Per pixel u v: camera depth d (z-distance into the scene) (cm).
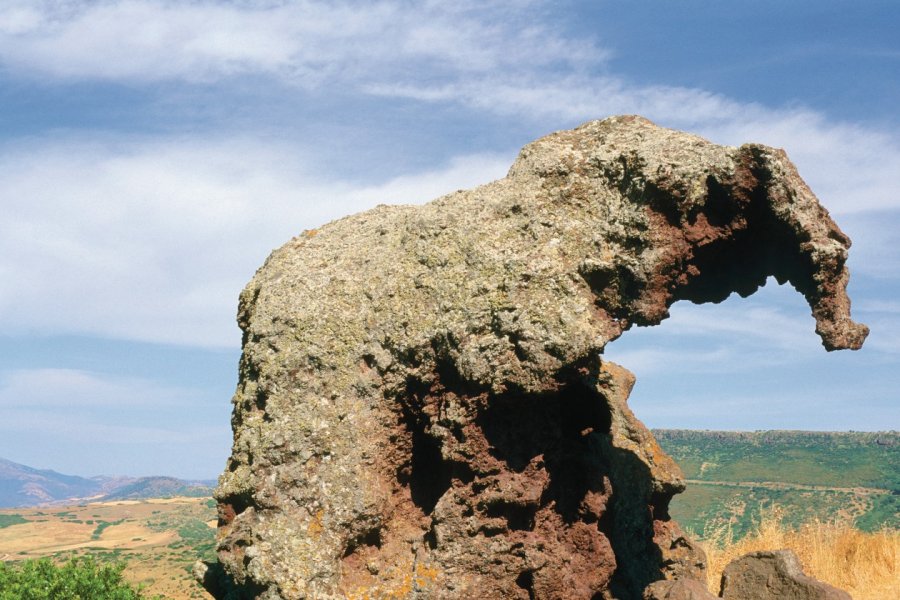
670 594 902
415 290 1012
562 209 1012
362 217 1215
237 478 1027
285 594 930
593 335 920
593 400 1109
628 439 1332
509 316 934
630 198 984
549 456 1009
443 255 1009
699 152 966
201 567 1130
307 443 994
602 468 1153
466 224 1016
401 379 999
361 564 985
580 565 1052
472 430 956
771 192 941
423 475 1034
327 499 974
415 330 992
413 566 961
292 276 1112
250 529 984
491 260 973
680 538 1312
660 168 957
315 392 1018
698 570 1302
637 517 1265
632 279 970
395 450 1012
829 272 941
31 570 1914
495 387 930
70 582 1872
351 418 999
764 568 930
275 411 1019
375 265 1064
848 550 1444
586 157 1045
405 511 1018
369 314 1028
